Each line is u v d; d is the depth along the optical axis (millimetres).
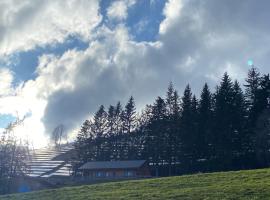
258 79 129000
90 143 170500
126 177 105500
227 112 119312
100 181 103250
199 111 130125
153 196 48469
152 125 148375
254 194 43375
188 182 56531
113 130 172875
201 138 121750
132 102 173375
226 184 51594
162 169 132625
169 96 151375
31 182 116625
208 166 117938
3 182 114625
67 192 59469
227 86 125938
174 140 133500
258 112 119750
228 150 114562
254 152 115625
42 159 190500
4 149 129625
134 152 158000
